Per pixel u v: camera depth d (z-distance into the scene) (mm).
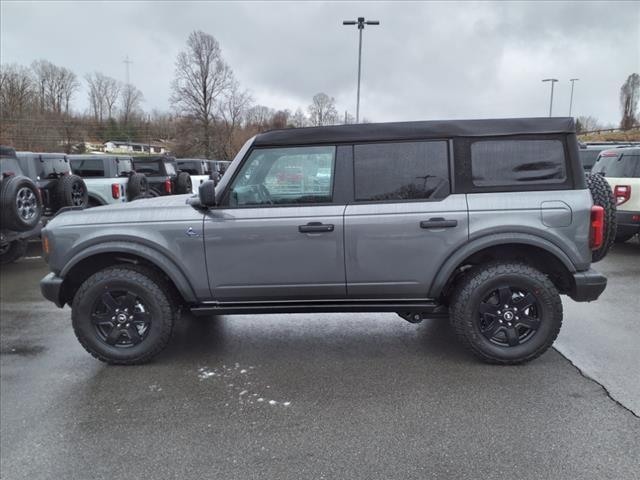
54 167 9336
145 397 3439
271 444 2832
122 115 71000
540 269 3945
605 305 5289
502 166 3686
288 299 3922
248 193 3832
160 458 2723
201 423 3076
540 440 2797
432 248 3682
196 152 55000
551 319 3664
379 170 3746
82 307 3871
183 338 4578
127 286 3846
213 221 3773
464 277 3811
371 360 3977
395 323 4895
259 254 3781
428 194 3719
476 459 2643
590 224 3598
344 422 3047
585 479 2461
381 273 3754
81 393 3521
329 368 3846
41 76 65688
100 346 3920
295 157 3785
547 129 3646
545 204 3598
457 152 3686
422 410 3160
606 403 3193
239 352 4219
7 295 6316
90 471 2619
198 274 3834
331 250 3744
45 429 3045
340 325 4859
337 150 3760
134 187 11484
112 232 3828
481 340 3760
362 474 2545
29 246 10234
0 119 50938
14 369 3957
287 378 3688
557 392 3354
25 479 2564
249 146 3809
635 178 7680
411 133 3707
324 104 66062
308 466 2621
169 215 3848
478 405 3203
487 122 3701
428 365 3852
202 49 54156
